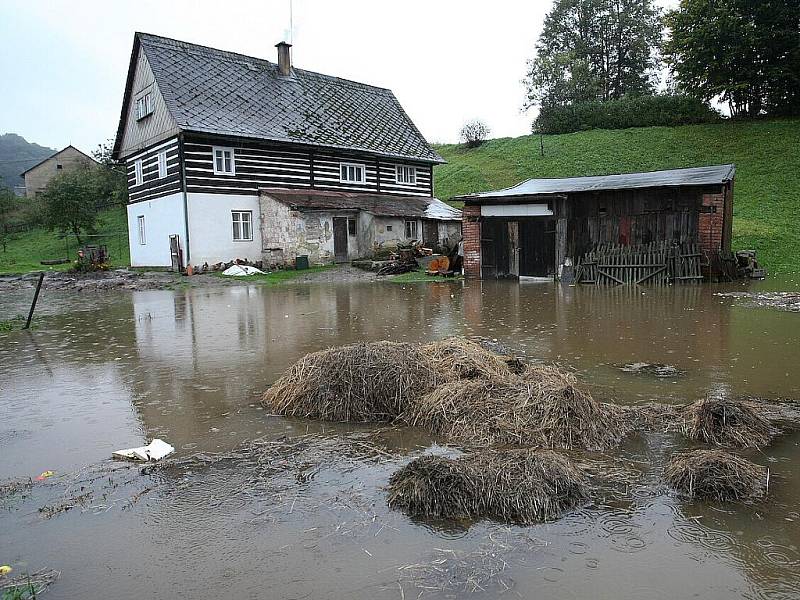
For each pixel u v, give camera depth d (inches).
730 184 657.0
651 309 433.7
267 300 557.6
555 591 107.0
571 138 1498.5
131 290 698.8
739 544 121.7
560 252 654.5
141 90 941.2
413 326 385.7
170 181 882.1
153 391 245.9
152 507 143.4
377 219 951.6
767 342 306.2
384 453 175.8
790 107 1325.0
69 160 2165.4
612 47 1909.4
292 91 1072.8
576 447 174.7
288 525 133.6
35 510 143.3
